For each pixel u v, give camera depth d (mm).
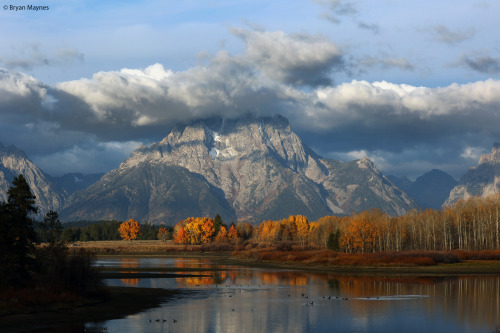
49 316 69812
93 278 85750
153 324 67375
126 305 82188
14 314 69375
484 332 63625
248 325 67750
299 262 192625
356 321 70500
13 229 83312
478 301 88750
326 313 76938
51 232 110250
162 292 100688
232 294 99562
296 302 88438
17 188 87250
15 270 82062
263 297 95250
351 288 109750
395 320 71188
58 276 82500
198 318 72375
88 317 70625
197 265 191000
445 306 83250
